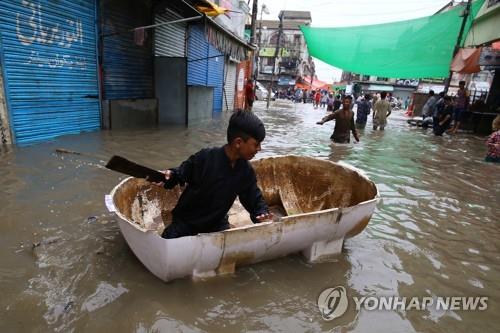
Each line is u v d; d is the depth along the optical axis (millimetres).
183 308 2051
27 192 3602
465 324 2127
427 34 12000
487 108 13789
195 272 2260
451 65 12531
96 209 3330
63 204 3381
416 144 9469
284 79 45938
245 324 1971
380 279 2547
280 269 2553
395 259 2855
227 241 2174
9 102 5258
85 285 2180
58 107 6207
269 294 2256
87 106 6957
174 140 7172
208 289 2238
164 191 3213
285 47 45938
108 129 7543
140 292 2152
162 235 2381
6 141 5312
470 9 11430
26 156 4859
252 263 2523
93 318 1905
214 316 2014
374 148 8180
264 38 46344
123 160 1960
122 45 7781
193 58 12242
